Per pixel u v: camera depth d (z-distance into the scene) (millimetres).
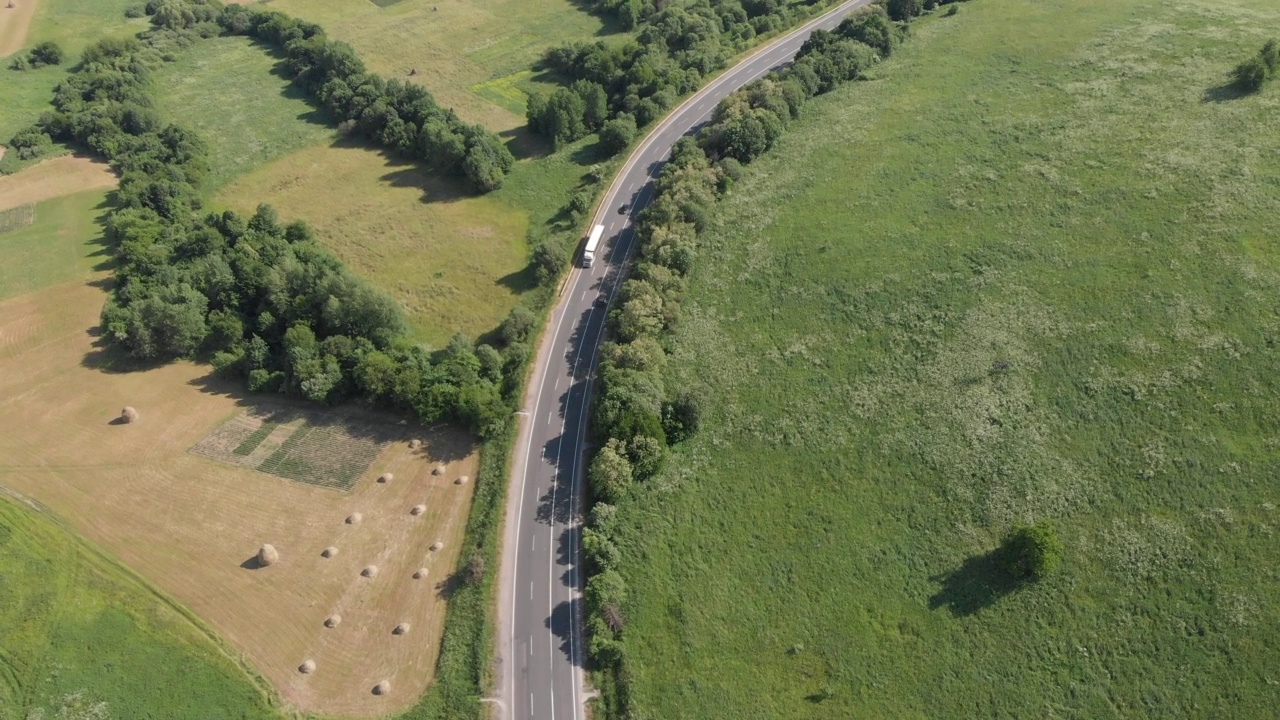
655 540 73312
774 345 91375
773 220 108312
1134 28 134625
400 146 134125
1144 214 96562
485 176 123250
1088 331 84312
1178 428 74312
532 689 64688
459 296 106250
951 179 109188
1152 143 107250
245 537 76438
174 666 65750
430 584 72750
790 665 64312
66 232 117438
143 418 89062
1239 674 59594
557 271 106250
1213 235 91562
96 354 97625
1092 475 72500
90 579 71750
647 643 66375
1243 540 66188
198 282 102312
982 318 88250
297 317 97750
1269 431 72625
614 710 63000
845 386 85062
